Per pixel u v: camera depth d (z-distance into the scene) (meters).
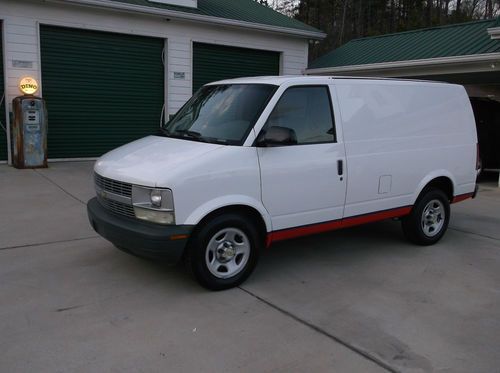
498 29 9.64
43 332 3.54
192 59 12.89
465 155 6.20
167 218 4.02
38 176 9.47
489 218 7.42
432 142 5.78
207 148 4.32
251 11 14.80
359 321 3.82
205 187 4.10
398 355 3.32
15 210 6.99
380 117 5.29
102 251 5.35
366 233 6.44
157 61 12.48
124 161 4.52
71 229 6.16
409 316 3.93
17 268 4.80
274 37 14.20
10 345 3.35
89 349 3.32
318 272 4.92
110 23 11.46
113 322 3.72
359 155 5.08
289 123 4.64
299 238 6.15
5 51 10.34
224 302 4.13
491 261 5.37
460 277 4.85
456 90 6.16
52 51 10.95
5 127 10.62
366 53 14.52
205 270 4.24
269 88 4.69
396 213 5.54
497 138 11.22
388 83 5.44
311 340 3.51
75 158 11.64
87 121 11.67
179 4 12.58
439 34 13.84
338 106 4.97
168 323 3.72
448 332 3.67
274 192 4.50
